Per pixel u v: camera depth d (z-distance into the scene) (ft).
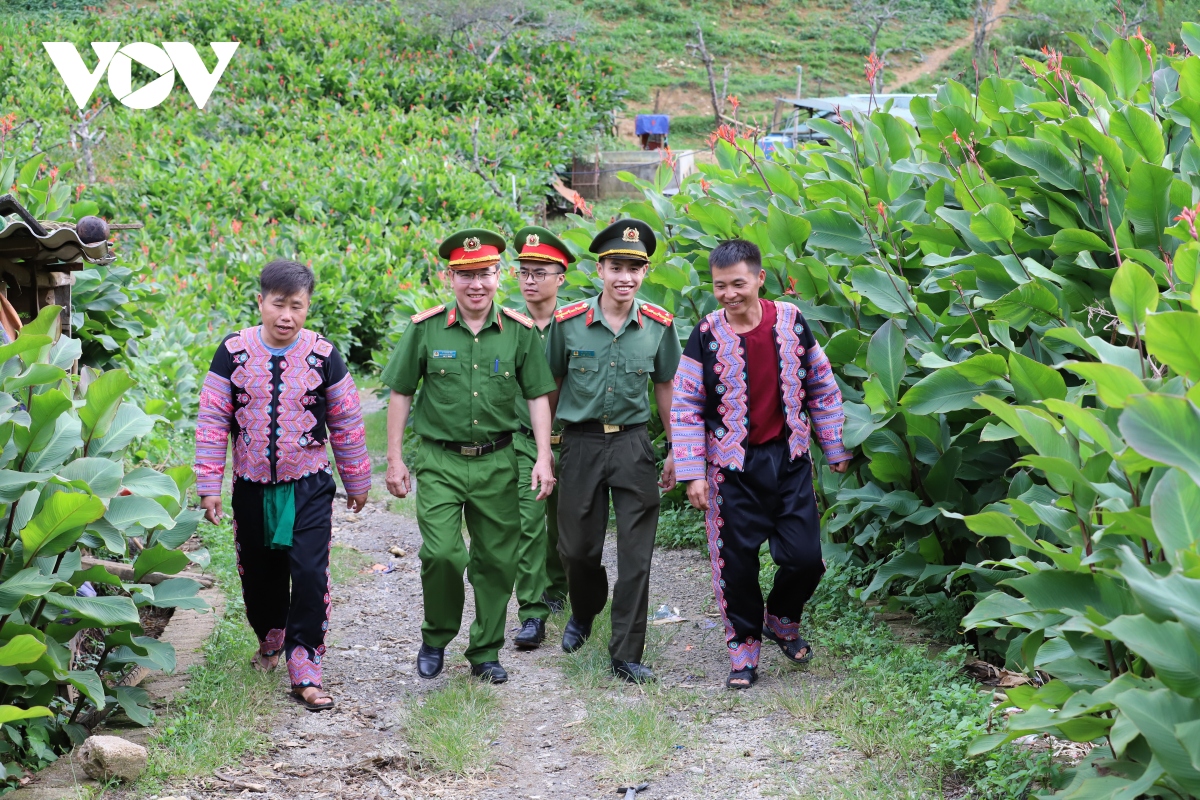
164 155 60.49
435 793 11.75
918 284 17.17
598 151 83.51
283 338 13.78
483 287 14.16
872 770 11.34
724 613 14.12
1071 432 10.37
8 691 11.53
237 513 13.94
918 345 15.23
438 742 12.64
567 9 134.31
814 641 15.25
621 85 105.40
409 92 87.30
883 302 15.57
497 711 13.83
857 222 16.79
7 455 11.59
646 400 14.79
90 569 12.05
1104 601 9.32
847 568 16.80
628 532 14.56
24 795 11.02
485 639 14.67
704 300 20.57
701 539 20.45
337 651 16.26
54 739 12.23
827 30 134.41
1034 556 12.89
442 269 43.04
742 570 13.84
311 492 13.92
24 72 78.07
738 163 23.00
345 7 102.37
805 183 19.29
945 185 17.48
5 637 11.09
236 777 11.89
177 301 36.58
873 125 18.83
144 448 25.14
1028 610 9.82
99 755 11.32
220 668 14.55
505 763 12.50
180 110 75.20
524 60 97.30
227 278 42.52
